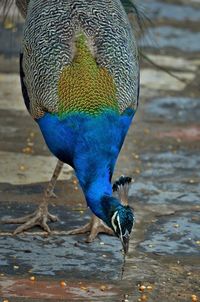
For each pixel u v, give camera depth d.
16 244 11.39
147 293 10.21
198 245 11.59
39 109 11.10
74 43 11.09
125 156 14.72
